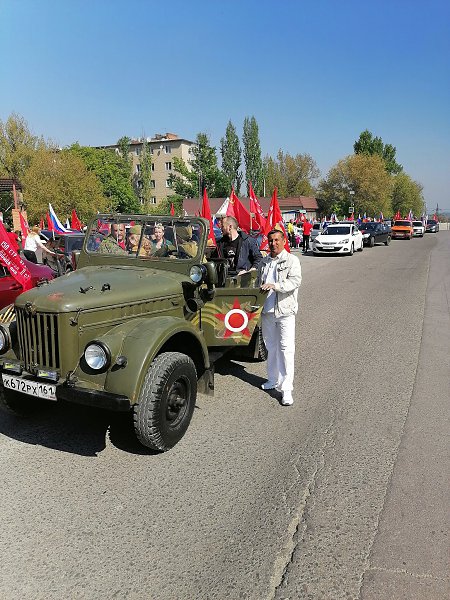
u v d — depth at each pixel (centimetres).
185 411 431
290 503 345
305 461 404
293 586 270
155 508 338
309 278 1582
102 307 404
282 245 515
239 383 587
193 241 503
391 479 377
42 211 3516
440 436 449
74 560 288
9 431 454
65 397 376
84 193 3653
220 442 436
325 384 586
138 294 436
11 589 265
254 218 1369
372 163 6900
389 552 296
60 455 411
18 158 4394
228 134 6725
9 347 419
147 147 7131
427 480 376
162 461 402
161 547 299
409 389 568
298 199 7688
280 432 457
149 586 269
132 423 395
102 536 309
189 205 5753
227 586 269
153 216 520
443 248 2866
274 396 546
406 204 8212
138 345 386
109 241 538
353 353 712
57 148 4566
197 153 6462
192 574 278
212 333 512
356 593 265
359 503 346
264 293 522
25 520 324
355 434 454
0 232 679
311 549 299
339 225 2606
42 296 395
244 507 341
